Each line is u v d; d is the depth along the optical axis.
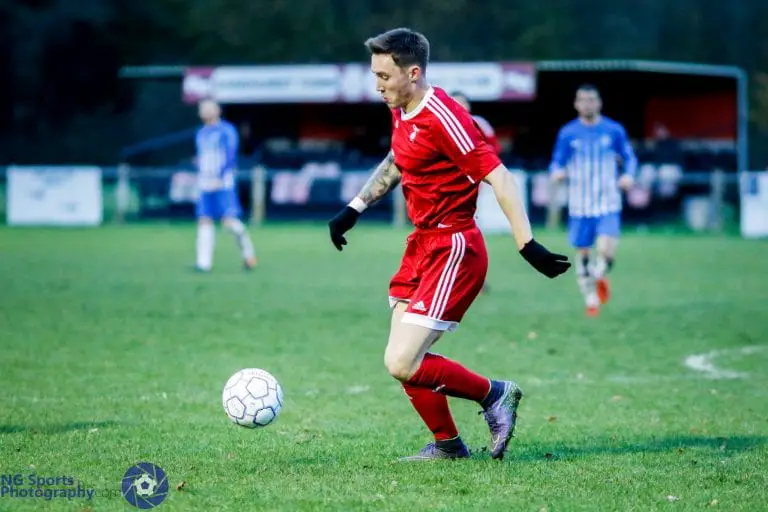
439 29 154.62
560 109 106.75
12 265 63.22
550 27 153.00
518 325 42.03
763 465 21.03
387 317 43.62
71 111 161.25
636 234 94.19
